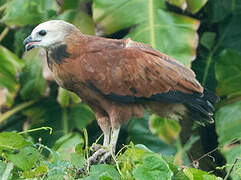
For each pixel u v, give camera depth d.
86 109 13.57
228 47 13.17
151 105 9.37
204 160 12.66
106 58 9.05
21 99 14.27
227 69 12.49
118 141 13.57
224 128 12.09
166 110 9.44
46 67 12.47
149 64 9.04
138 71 9.02
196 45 11.51
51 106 13.71
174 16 11.70
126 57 9.06
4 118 13.37
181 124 12.56
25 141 6.73
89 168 6.93
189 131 12.60
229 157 11.55
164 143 12.97
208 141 13.02
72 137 8.62
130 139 13.09
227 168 11.08
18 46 14.21
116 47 9.19
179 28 11.60
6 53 12.99
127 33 12.95
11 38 14.41
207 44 13.18
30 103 13.62
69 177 6.42
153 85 9.05
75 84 9.23
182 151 12.51
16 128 14.72
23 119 14.41
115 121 9.32
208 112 9.28
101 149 8.40
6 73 13.02
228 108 12.24
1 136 6.65
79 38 9.16
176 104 9.36
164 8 11.79
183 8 11.49
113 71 9.02
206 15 13.29
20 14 13.33
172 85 9.06
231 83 12.46
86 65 9.02
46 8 13.30
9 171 6.43
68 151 8.52
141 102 9.27
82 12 12.84
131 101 9.19
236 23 13.23
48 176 6.41
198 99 9.16
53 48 9.09
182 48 11.50
